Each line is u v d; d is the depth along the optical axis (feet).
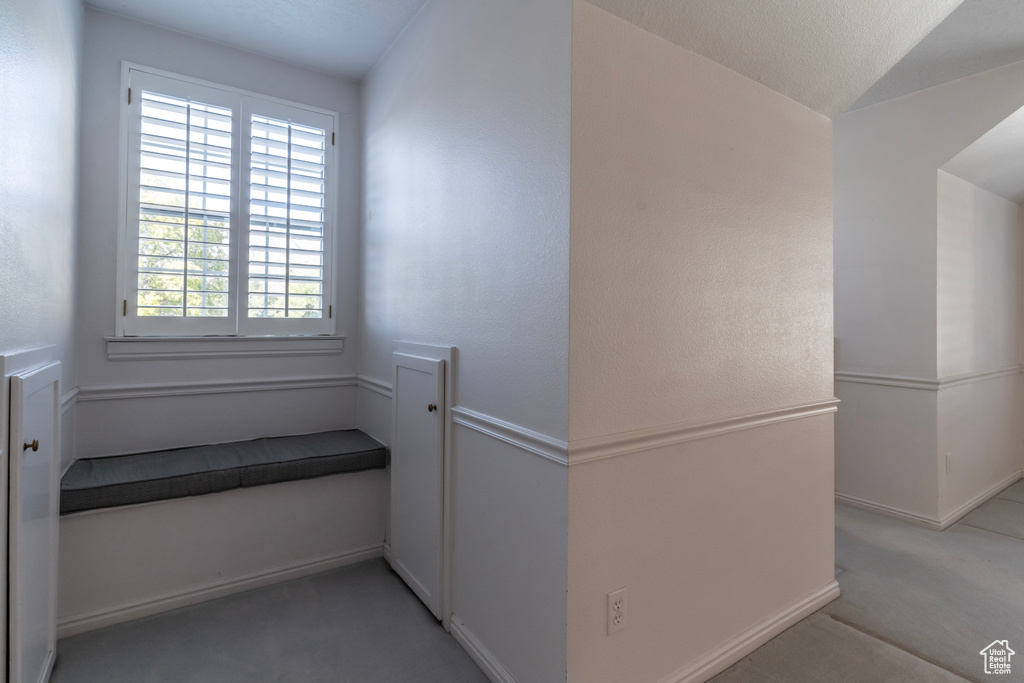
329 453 7.42
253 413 8.28
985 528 9.31
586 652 4.48
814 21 5.32
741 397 5.73
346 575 7.37
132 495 6.10
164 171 7.39
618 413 4.65
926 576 7.52
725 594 5.63
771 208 6.01
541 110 4.66
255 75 8.17
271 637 5.94
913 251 9.46
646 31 4.84
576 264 4.35
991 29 7.45
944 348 9.44
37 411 4.59
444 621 6.16
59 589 5.85
